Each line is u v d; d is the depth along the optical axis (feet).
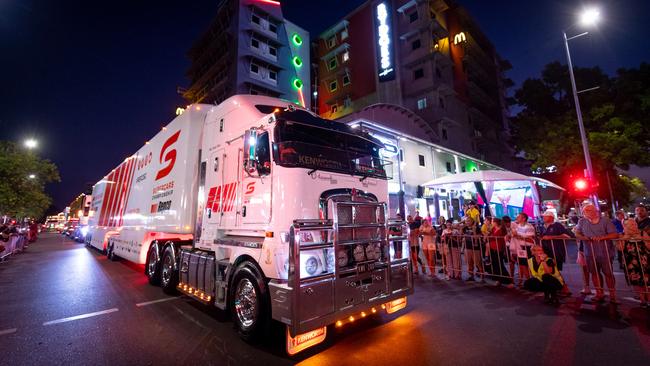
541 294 20.72
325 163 14.24
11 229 53.52
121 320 17.16
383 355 12.28
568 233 21.72
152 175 27.66
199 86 127.03
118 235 37.04
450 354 12.18
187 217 20.12
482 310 17.58
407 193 52.54
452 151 65.87
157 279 24.76
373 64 111.34
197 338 14.49
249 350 13.08
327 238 12.87
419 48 99.09
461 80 113.60
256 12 109.50
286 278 12.14
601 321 15.23
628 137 76.28
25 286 26.14
